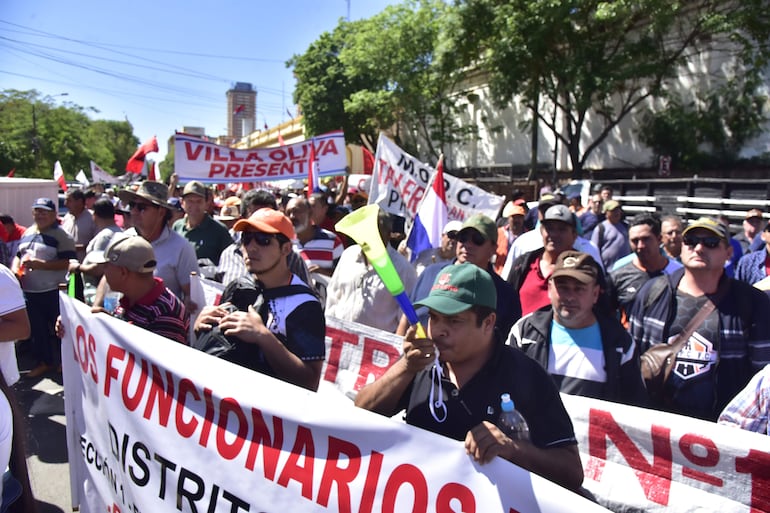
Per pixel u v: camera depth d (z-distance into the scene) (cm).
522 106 2669
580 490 241
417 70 2527
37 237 631
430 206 509
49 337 634
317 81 3212
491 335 207
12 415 228
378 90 2855
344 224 195
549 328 308
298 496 215
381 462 198
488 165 2898
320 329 282
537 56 1939
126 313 322
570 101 2091
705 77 1966
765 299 324
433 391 210
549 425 198
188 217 586
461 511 180
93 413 309
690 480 223
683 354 328
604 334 296
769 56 1742
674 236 539
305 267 418
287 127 5047
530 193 2123
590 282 287
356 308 406
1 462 210
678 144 1977
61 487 411
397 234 534
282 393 220
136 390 272
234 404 233
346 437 206
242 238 292
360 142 3344
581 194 1282
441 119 2684
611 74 1828
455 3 2019
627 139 2209
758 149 1827
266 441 225
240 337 256
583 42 1905
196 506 245
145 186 446
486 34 2012
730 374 321
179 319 329
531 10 1855
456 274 201
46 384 610
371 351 338
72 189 790
